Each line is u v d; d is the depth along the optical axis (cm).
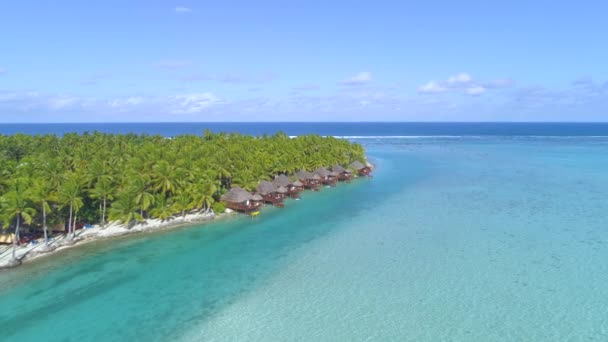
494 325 3231
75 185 5128
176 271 4353
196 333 3177
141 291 3894
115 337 3142
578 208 6688
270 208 6969
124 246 5109
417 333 3142
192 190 6184
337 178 9331
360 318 3356
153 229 5747
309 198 7738
